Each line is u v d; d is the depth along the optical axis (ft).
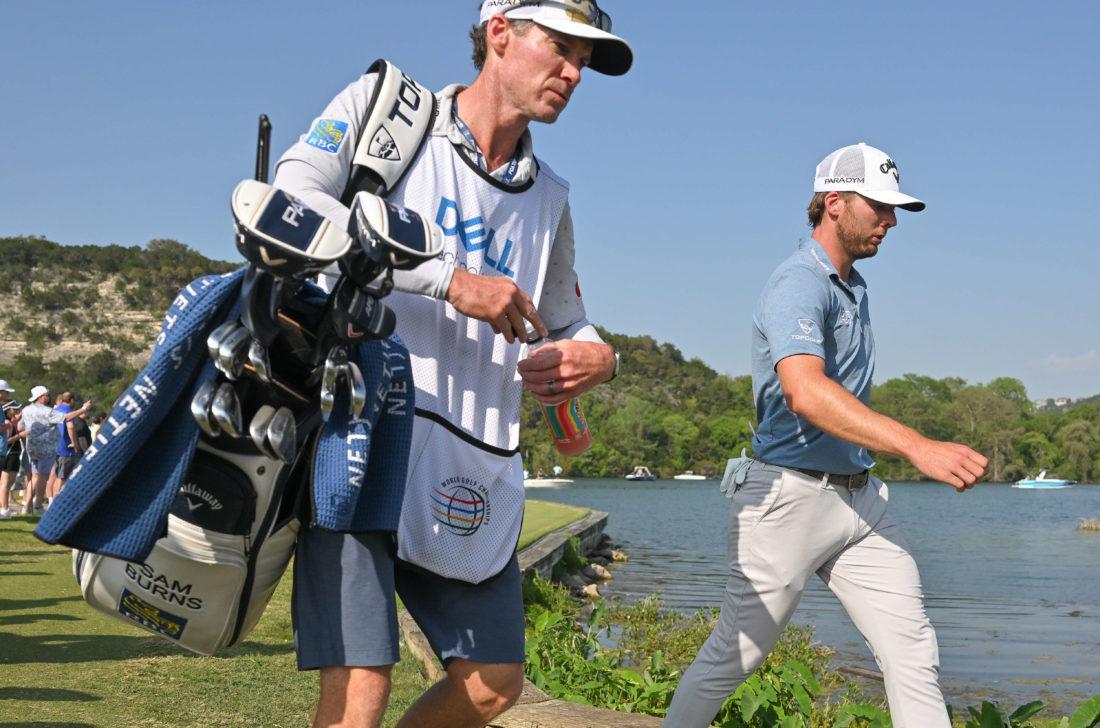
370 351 7.00
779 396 11.70
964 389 638.12
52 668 16.26
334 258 5.94
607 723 13.80
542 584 41.27
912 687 11.47
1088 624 50.70
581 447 9.44
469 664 8.54
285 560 7.39
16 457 50.67
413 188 8.19
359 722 7.25
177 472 6.42
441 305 8.37
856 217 12.06
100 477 6.25
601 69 9.01
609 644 33.50
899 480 523.70
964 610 57.98
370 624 7.29
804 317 11.27
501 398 8.75
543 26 8.27
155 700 14.51
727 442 581.94
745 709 15.61
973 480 9.96
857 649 35.47
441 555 8.25
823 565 12.10
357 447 6.88
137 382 6.25
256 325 6.25
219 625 7.02
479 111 8.52
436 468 8.27
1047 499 358.23
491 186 8.52
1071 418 593.01
